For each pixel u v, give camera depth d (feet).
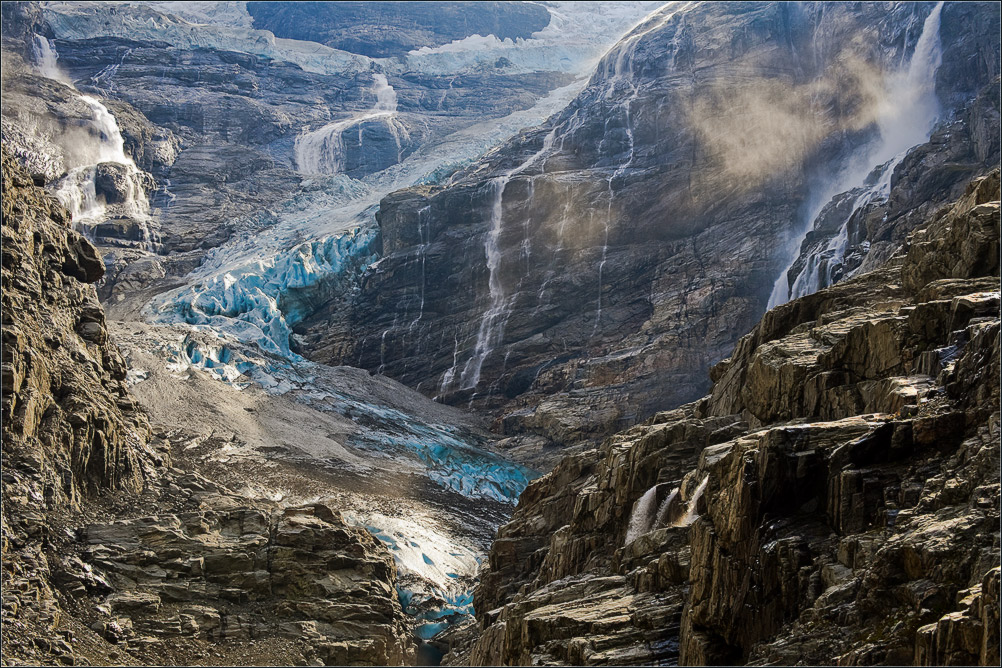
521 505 255.29
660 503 179.01
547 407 480.23
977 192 199.62
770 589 124.88
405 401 500.33
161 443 344.90
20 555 244.42
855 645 108.17
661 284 522.47
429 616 308.40
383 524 351.46
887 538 116.98
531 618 150.41
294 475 378.53
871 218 431.84
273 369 474.49
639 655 135.95
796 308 201.16
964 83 506.07
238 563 268.82
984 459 115.75
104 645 236.22
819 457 130.62
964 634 96.73
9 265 309.83
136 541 268.21
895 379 147.33
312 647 253.44
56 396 295.28
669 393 485.15
